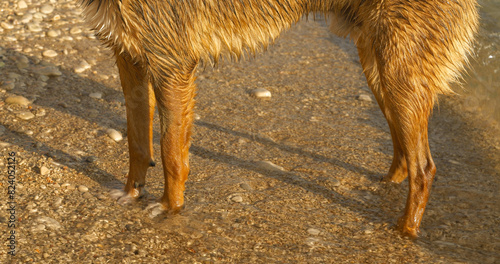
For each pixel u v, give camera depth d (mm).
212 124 5941
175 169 4074
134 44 3705
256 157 5273
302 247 3852
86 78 6773
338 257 3748
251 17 3855
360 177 4977
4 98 5910
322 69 7750
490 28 7312
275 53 8297
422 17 3828
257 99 6668
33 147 5023
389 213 4406
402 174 4848
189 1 3645
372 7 3910
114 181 4648
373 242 3971
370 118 6273
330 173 5012
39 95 6133
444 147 5586
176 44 3713
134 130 4215
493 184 4855
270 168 5043
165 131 3975
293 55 8250
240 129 5855
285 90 6984
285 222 4180
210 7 3707
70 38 7840
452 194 4688
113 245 3727
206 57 3904
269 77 7387
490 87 6645
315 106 6543
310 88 7078
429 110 4031
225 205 4367
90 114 5867
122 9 3576
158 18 3621
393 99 3986
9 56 6969
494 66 6848
